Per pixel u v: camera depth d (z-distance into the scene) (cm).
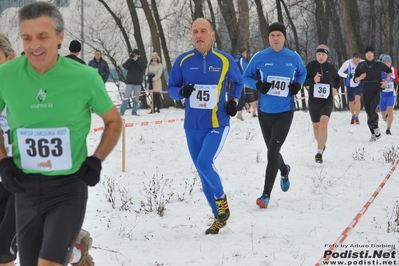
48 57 388
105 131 413
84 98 399
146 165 1134
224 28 3147
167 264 582
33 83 394
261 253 609
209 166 666
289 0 3597
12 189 398
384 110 1636
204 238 664
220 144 681
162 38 3161
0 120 477
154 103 2367
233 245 638
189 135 695
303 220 728
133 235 677
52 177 401
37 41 382
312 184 941
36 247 409
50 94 393
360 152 1277
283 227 701
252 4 3136
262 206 784
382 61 1582
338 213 761
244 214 761
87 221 735
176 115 2158
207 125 681
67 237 389
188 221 735
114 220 739
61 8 3066
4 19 2702
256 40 3453
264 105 812
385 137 1535
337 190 895
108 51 3353
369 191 887
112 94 3272
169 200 838
